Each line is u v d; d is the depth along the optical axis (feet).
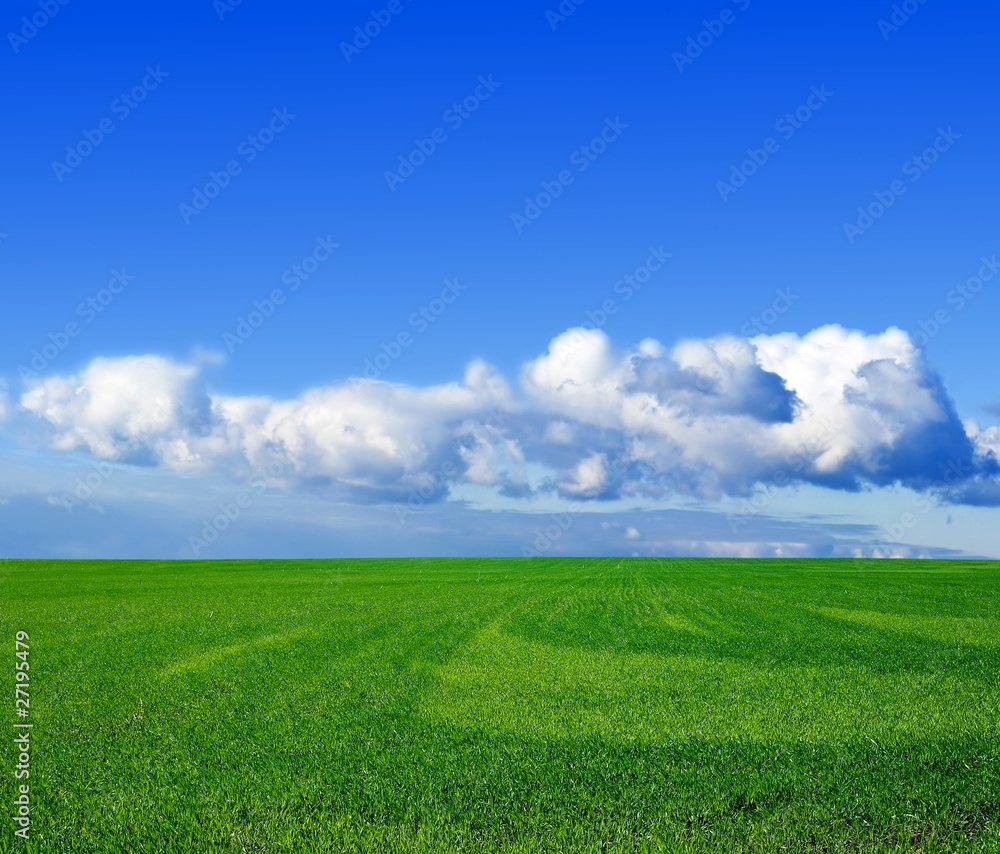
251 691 59.21
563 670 68.69
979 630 99.96
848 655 78.02
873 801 34.01
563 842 30.89
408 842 30.60
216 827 32.01
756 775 37.63
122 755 42.09
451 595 155.12
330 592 161.68
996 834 31.07
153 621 108.06
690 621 110.32
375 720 49.60
